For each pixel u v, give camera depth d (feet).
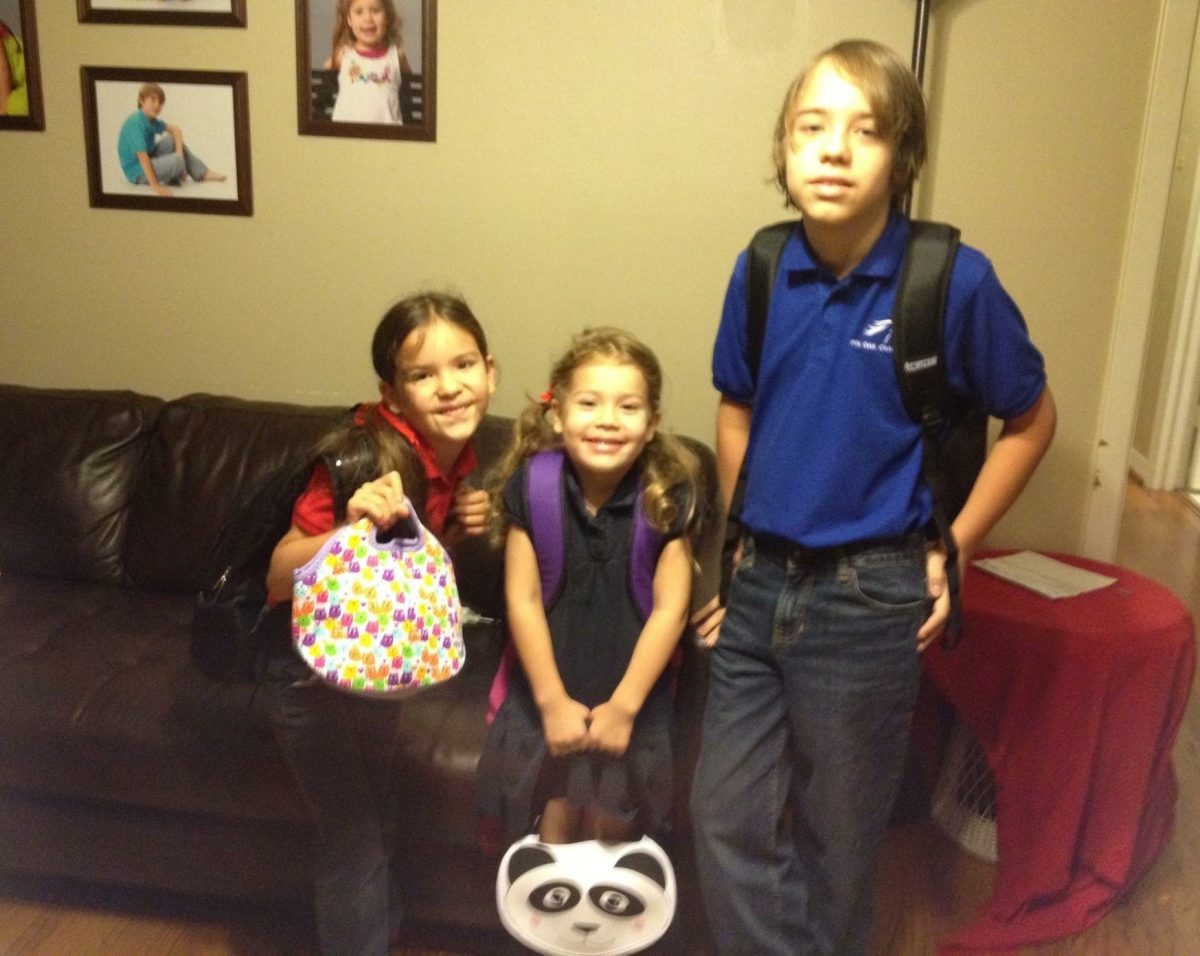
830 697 4.62
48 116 7.57
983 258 4.29
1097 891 6.18
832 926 4.99
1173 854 6.79
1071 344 6.95
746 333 4.79
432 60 7.04
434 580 4.51
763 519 4.60
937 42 6.60
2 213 7.82
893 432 4.38
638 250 7.20
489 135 7.14
